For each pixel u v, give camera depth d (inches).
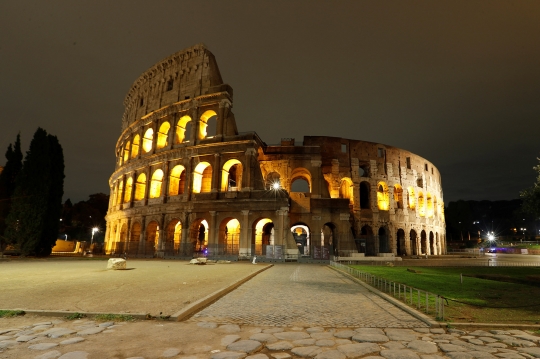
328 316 497.0
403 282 903.7
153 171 2522.1
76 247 3240.7
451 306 571.8
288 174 2415.1
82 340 370.6
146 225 2416.3
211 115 2471.7
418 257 2711.6
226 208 2122.3
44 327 426.3
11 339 375.2
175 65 2667.3
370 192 2834.6
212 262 1755.7
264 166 2452.0
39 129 2207.2
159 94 2699.3
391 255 2149.4
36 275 1030.4
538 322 460.8
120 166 3024.1
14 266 1417.3
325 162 2773.1
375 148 2955.2
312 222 2240.4
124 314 478.0
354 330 420.8
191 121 2405.3
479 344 366.6
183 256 2112.5
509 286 855.1
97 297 624.4
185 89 2541.8
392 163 3014.3
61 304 556.7
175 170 2436.0
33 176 2123.5
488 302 621.6
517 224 6456.7
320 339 381.7
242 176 2164.1
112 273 1103.0
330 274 1193.4
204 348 346.0
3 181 2257.6
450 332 416.8
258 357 321.7
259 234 2333.9
